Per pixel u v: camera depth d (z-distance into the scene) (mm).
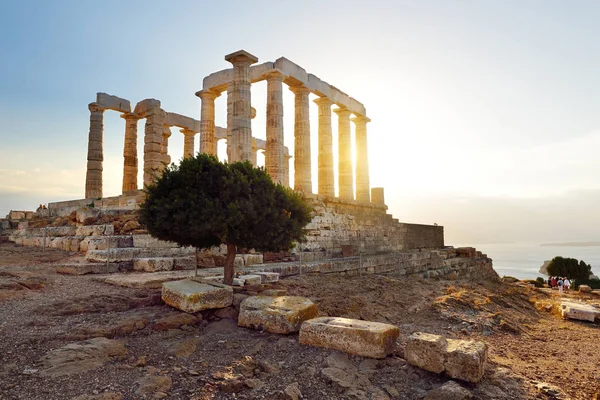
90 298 10188
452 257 34844
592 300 24484
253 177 11742
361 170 32312
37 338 7273
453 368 6621
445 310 14852
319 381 6398
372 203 30094
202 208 10555
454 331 12461
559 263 48719
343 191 29984
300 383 6312
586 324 16234
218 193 11188
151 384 5773
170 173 11398
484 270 37094
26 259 17547
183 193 10930
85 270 13953
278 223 11383
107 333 7859
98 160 29625
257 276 13188
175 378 6230
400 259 25516
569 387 7629
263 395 5848
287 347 7805
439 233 39000
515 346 11328
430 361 6828
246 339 8312
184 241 11531
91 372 6191
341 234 25844
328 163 28125
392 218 32094
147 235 16812
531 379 7633
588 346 12016
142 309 9836
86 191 29203
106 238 16594
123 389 5707
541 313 18312
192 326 8945
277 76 23922
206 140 27016
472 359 6512
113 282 12250
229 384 5941
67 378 5906
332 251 24234
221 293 9695
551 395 6785
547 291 29312
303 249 22188
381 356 7164
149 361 6914
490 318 13953
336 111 30906
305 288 14328
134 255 15555
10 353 6637
